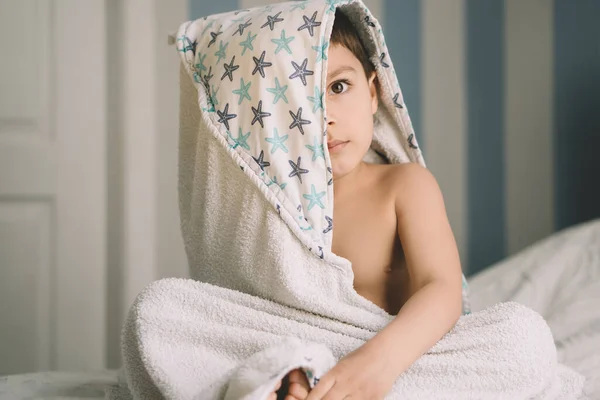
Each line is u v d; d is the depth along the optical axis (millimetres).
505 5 1893
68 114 1771
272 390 579
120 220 1787
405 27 1880
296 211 781
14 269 1753
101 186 1792
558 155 1892
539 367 719
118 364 1784
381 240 874
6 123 1750
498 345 708
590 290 1211
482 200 1900
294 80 812
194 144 959
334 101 854
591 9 1857
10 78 1746
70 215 1772
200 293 733
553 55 1891
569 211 1894
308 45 820
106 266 1800
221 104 846
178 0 1798
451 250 830
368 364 641
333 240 897
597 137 1882
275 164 801
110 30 1795
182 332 701
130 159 1766
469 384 696
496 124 1898
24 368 1751
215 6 1818
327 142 847
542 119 1894
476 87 1896
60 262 1765
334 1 841
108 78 1796
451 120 1894
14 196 1751
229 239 846
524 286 1282
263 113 813
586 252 1333
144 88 1773
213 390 649
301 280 768
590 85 1867
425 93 1887
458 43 1894
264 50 825
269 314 727
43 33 1760
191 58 915
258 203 805
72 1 1772
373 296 883
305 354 609
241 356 689
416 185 872
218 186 849
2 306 1746
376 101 980
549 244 1396
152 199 1784
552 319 1159
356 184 915
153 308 713
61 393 826
